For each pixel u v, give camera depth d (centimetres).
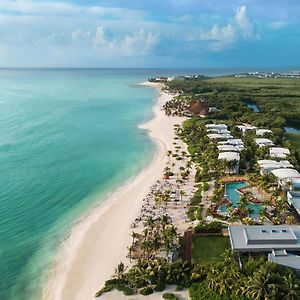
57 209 10069
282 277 6219
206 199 10350
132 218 9375
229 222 8988
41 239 8575
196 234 8419
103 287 6744
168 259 7388
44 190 11256
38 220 9462
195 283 6688
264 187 10844
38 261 7738
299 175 11331
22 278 7194
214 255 7650
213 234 8400
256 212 9612
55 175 12512
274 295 5931
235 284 6350
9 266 7569
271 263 6531
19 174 12550
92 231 8838
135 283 6688
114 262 7569
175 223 9050
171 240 7788
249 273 6594
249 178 11612
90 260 7694
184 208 9831
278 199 10031
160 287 6619
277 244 7419
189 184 11512
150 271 6819
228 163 12369
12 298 6638
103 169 13125
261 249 7338
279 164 12344
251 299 6084
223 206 9938
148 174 12494
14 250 8138
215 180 11819
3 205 10219
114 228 8938
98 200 10581
